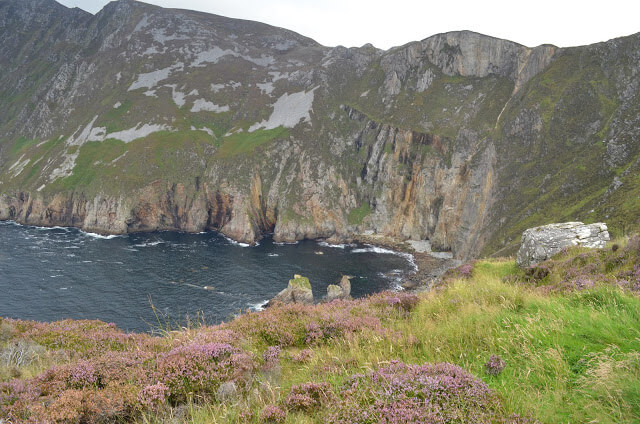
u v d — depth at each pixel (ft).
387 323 35.04
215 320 171.94
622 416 15.25
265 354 27.71
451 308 36.11
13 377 26.53
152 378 22.53
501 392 18.07
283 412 18.03
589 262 49.73
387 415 15.58
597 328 23.99
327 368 23.93
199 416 18.85
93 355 32.68
